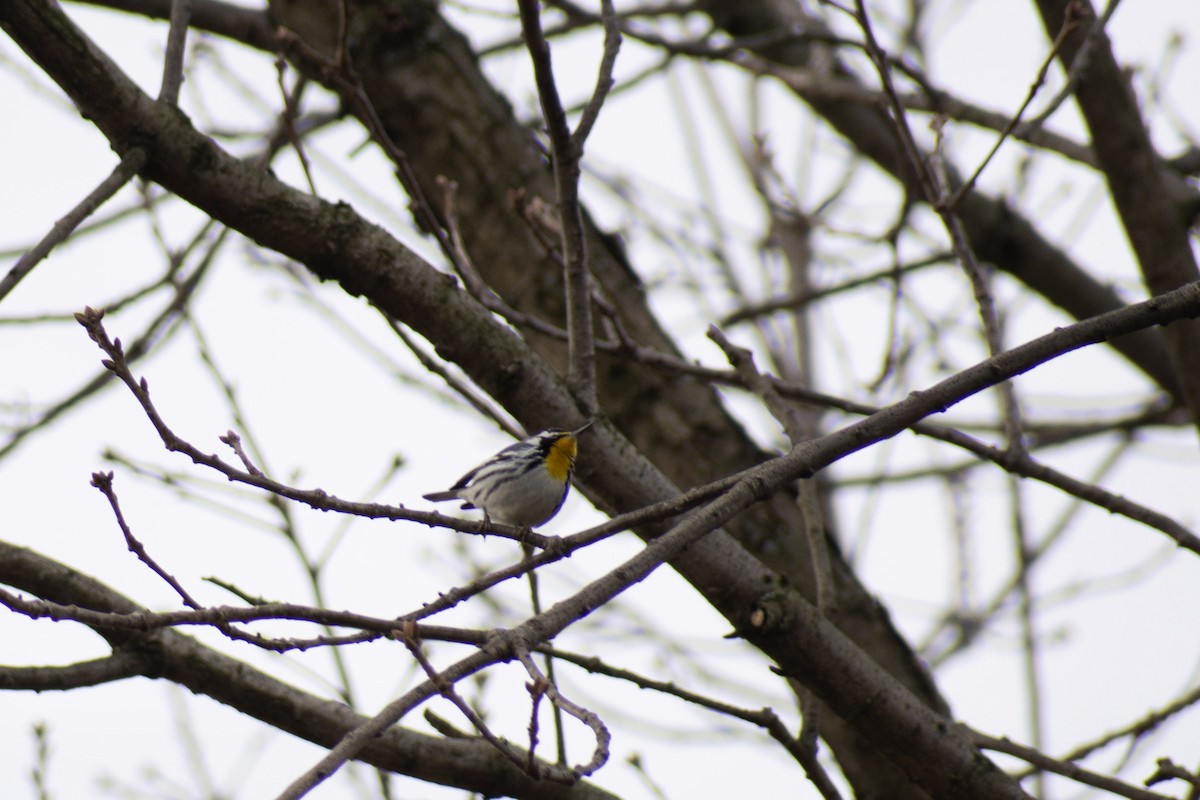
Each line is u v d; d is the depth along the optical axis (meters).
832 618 9.11
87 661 7.86
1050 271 13.51
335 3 11.91
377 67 11.89
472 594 6.84
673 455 11.67
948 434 9.62
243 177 8.01
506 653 6.12
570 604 6.46
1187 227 11.23
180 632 8.20
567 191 8.35
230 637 6.16
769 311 14.46
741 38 14.98
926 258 13.59
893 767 10.76
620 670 8.43
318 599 10.68
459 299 8.51
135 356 11.91
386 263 8.30
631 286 12.17
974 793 8.76
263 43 12.27
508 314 9.63
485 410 9.46
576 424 8.67
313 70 12.01
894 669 11.02
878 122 14.66
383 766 8.37
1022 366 7.81
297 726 8.32
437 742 8.48
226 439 6.61
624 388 11.77
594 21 13.85
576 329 8.74
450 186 10.74
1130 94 10.76
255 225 8.09
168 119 7.77
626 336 10.02
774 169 13.94
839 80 14.34
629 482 8.73
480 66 12.38
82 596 7.99
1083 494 9.43
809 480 9.69
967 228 13.41
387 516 6.95
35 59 7.45
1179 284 10.73
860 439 7.65
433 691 5.82
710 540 8.45
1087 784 8.84
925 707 8.86
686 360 11.82
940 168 10.25
